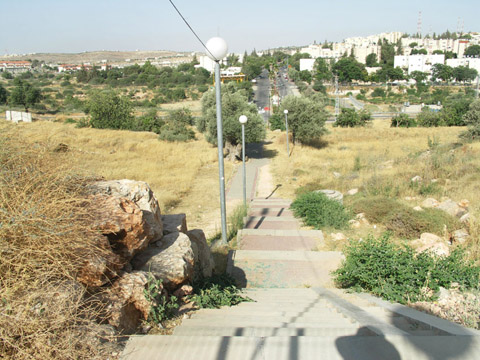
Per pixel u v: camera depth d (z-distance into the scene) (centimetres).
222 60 840
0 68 18162
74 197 348
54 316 246
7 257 269
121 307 317
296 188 1692
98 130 3222
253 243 894
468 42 17662
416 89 9919
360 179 1555
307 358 243
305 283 662
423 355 246
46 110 5628
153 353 247
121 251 391
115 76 11388
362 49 15325
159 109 6394
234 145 2492
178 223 573
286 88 10038
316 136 2880
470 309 403
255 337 261
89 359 238
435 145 2162
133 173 1823
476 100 3238
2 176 309
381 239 588
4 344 230
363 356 245
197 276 561
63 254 297
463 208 983
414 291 468
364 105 7656
